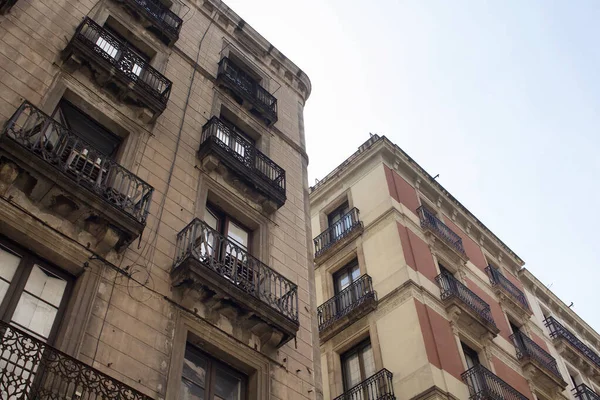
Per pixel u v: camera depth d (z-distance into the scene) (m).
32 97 12.35
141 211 12.16
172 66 17.34
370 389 19.56
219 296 12.26
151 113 14.62
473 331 22.44
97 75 13.96
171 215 13.32
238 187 15.88
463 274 25.34
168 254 12.52
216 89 18.39
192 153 15.37
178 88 16.83
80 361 8.66
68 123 13.16
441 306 21.73
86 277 10.66
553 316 33.34
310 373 13.64
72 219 11.04
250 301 12.59
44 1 14.54
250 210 15.76
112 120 13.80
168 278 12.13
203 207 14.36
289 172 18.70
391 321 20.92
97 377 8.98
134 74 14.76
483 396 19.06
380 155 26.89
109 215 11.12
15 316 9.53
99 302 10.59
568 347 30.33
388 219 24.08
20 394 8.59
